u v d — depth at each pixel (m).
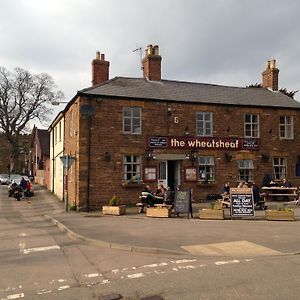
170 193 18.36
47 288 7.22
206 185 23.38
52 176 35.19
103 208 18.84
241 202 16.78
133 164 22.34
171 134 23.11
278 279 7.42
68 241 12.23
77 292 6.94
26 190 30.80
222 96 25.42
